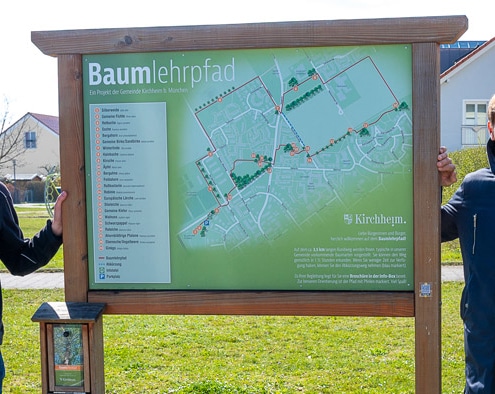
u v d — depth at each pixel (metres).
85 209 3.29
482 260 2.88
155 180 3.25
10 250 3.24
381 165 3.13
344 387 5.21
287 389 5.16
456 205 3.07
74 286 3.29
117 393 5.11
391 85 3.11
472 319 2.93
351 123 3.15
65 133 3.27
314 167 3.18
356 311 3.13
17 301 8.88
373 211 3.15
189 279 3.26
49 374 3.19
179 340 6.77
